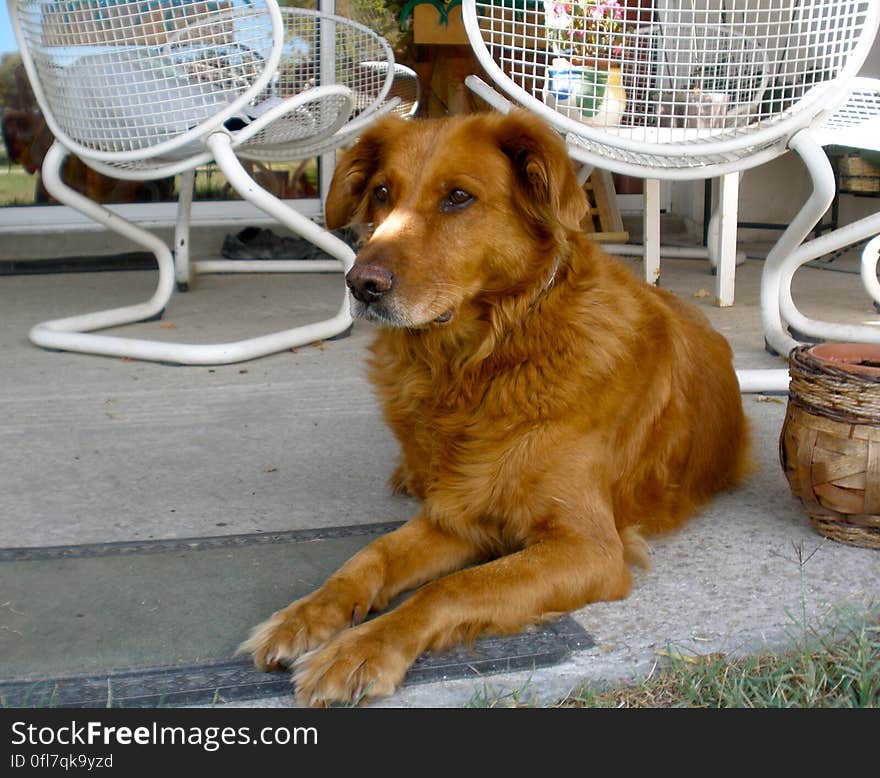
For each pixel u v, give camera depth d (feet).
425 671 7.00
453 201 8.27
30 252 23.71
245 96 14.24
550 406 8.25
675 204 28.84
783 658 6.95
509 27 14.12
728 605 7.84
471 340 8.45
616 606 7.89
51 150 16.08
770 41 13.74
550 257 8.49
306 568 8.61
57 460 11.36
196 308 19.19
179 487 10.60
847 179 24.86
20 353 15.96
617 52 12.96
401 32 25.46
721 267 19.04
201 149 15.52
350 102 17.44
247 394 13.93
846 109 16.06
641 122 13.44
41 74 15.47
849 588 8.05
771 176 27.66
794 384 8.88
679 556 8.84
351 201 9.65
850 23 12.69
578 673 6.97
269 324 17.80
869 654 6.83
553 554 7.80
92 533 9.37
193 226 24.84
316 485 10.69
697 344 10.33
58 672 6.95
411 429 9.07
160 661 7.10
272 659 6.93
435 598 7.25
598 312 8.63
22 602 7.97
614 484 8.75
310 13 18.98
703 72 12.82
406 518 9.79
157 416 12.96
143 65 14.49
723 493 10.55
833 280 22.17
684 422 9.54
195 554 8.87
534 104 12.56
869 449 8.41
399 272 7.93
